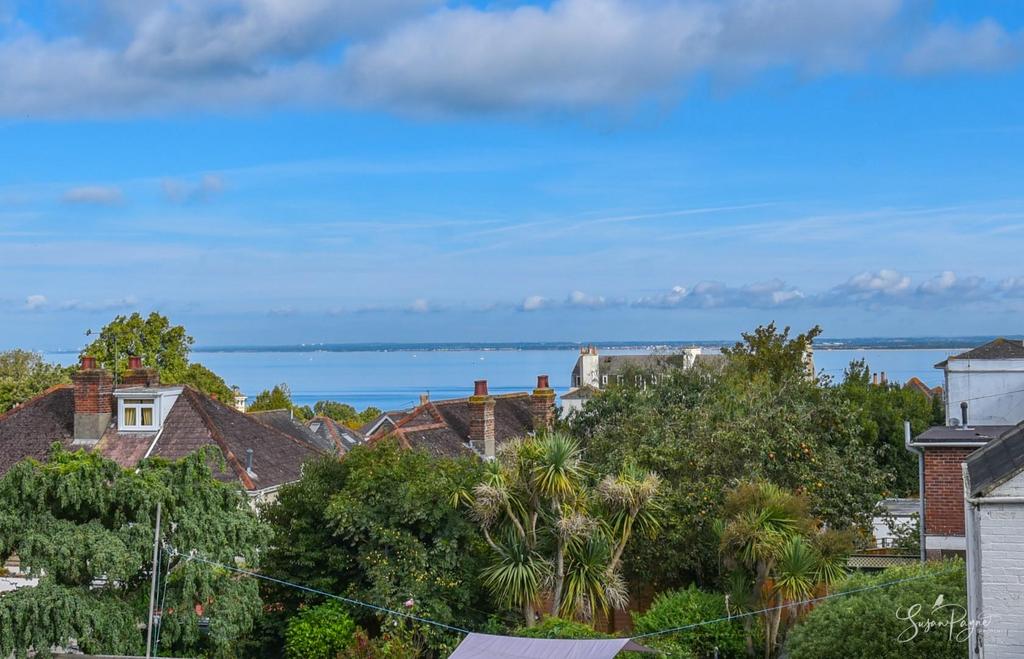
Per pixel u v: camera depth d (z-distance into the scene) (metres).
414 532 27.50
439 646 25.78
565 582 26.28
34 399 43.03
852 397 65.00
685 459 31.56
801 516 25.78
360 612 26.91
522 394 56.91
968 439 25.39
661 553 29.05
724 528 25.73
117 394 40.22
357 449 29.19
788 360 58.41
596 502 27.55
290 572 27.97
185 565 23.19
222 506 25.11
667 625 25.42
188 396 41.16
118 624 22.25
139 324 74.31
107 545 21.83
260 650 27.83
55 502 22.98
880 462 61.38
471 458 30.41
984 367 37.78
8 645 21.02
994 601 12.99
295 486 29.00
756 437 31.45
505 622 26.98
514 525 26.42
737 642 24.89
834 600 20.81
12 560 33.72
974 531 13.72
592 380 92.75
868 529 32.53
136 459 38.59
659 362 62.94
